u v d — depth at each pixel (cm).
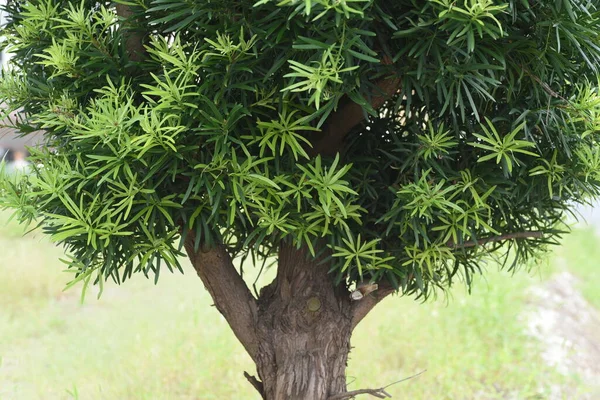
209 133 138
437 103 161
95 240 141
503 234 186
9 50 161
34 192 144
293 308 189
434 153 148
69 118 146
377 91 151
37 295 598
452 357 461
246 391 397
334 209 151
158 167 139
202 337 477
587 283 768
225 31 132
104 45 150
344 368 196
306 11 108
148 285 639
